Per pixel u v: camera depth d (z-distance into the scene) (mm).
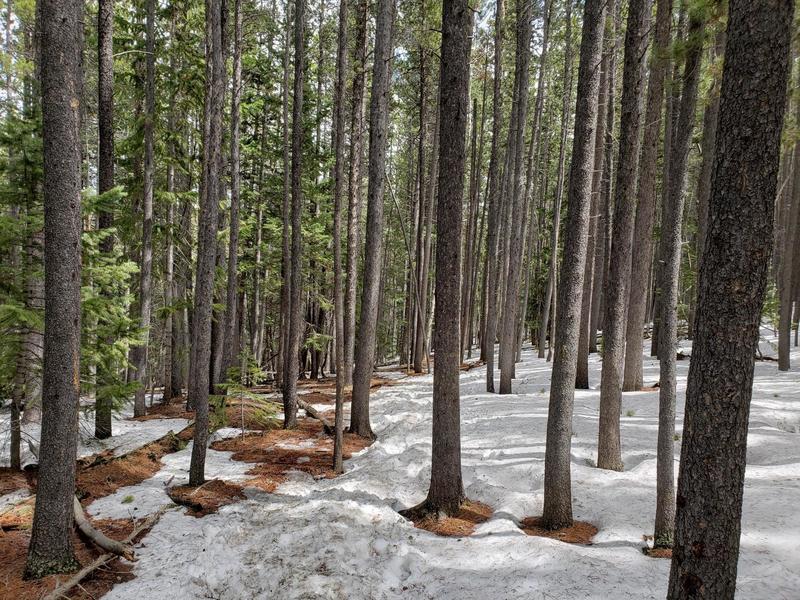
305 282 22156
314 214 23656
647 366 18062
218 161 8023
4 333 7227
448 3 6141
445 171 6371
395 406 14789
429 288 30922
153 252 14719
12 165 7348
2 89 12305
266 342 29078
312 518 6125
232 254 15438
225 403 11516
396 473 8297
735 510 2824
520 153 15195
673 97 13039
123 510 6852
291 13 20188
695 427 2900
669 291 5129
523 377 18750
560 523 5906
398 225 34625
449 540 5684
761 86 2633
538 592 4211
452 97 6230
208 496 7562
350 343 21250
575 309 5875
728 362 2785
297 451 10516
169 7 14062
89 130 23016
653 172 12445
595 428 10039
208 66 12461
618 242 7441
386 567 5059
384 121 11586
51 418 4930
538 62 21750
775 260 25828
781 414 10055
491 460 8523
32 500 6723
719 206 2799
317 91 23219
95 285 8758
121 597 4668
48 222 4805
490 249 17312
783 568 4199
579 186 5844
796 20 4594
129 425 12602
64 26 4672
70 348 4957
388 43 11398
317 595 4465
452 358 6488
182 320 18031
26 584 4773
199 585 4895
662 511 5121
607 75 15094
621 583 4250
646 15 7883
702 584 2855
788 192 24875
